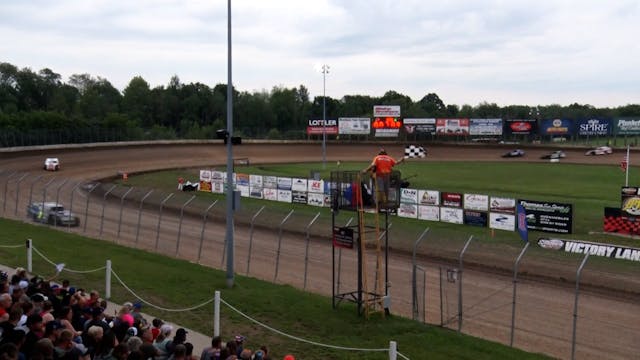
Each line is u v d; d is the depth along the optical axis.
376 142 126.06
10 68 180.75
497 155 114.31
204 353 12.09
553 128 118.12
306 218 40.84
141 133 124.75
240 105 182.88
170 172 81.25
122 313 13.88
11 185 61.56
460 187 64.88
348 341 17.53
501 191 61.22
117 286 23.33
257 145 119.75
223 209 46.25
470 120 121.06
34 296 13.86
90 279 24.19
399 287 26.11
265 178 54.78
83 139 107.00
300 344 17.14
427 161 106.88
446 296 24.53
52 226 40.38
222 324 18.86
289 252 33.31
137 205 50.66
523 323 21.38
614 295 24.56
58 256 28.52
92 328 11.08
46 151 92.81
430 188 63.78
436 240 33.59
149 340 11.77
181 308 20.61
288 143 123.06
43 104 179.25
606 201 52.28
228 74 23.44
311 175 62.12
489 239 34.62
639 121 111.25
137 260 28.61
